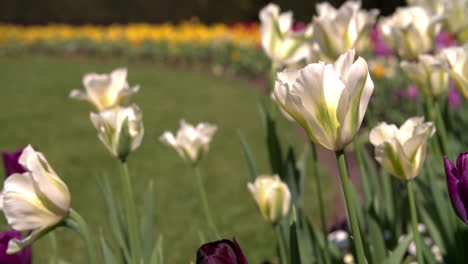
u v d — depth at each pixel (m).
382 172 2.08
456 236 1.57
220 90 12.62
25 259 1.29
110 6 23.42
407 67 1.65
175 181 6.63
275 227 1.53
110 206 1.67
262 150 7.78
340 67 0.96
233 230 5.05
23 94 12.73
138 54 17.72
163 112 10.59
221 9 21.55
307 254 1.67
